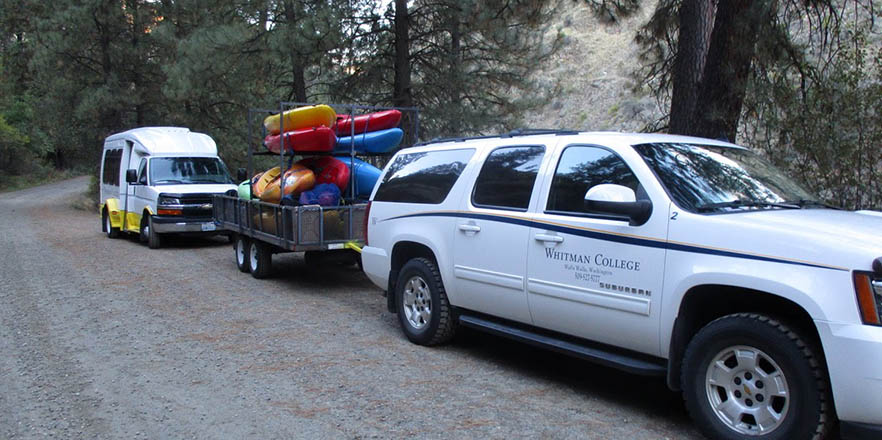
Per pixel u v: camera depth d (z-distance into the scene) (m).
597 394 5.33
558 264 5.18
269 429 4.61
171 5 23.67
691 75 10.21
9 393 5.39
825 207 4.94
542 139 5.70
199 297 9.32
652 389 5.48
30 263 12.66
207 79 17.59
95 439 4.48
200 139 16.91
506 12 14.90
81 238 17.59
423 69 17.33
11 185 46.91
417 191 6.83
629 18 13.94
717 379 4.19
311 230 9.26
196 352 6.52
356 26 16.47
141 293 9.61
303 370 5.93
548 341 5.38
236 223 11.61
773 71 8.98
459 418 4.77
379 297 9.37
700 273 4.22
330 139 10.10
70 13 23.94
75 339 7.05
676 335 4.42
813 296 3.72
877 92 8.30
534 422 4.70
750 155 5.58
